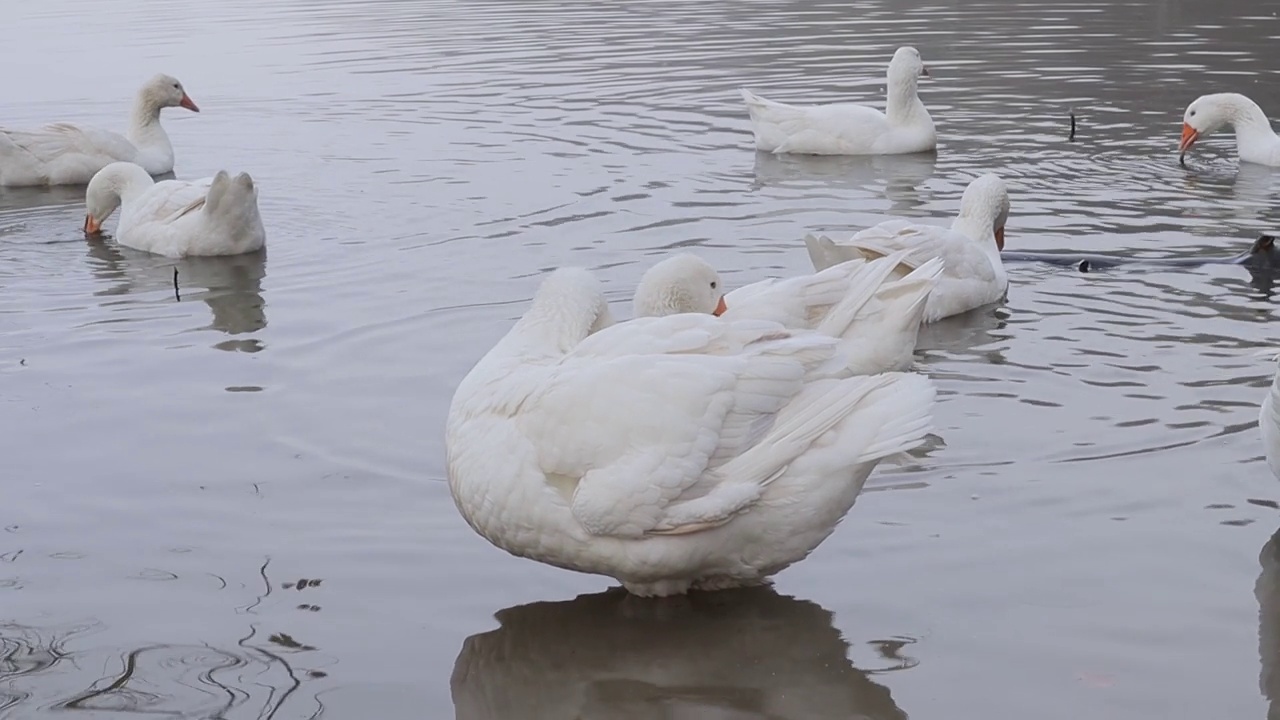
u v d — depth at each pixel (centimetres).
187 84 2089
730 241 1191
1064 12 2505
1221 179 1423
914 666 550
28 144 1617
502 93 1930
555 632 586
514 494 591
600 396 584
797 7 2717
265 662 561
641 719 524
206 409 835
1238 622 574
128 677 550
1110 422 786
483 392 620
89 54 2369
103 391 871
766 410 595
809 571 629
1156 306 1002
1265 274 1074
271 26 2658
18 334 1000
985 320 988
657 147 1597
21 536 670
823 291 752
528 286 1073
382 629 587
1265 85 1850
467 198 1376
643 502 573
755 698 536
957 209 1313
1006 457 743
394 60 2231
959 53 2167
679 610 604
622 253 1159
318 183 1477
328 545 661
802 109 1614
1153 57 2064
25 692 539
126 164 1370
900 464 739
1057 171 1464
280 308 1051
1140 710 515
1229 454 734
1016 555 635
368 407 835
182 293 1109
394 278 1116
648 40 2366
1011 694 529
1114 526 659
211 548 658
